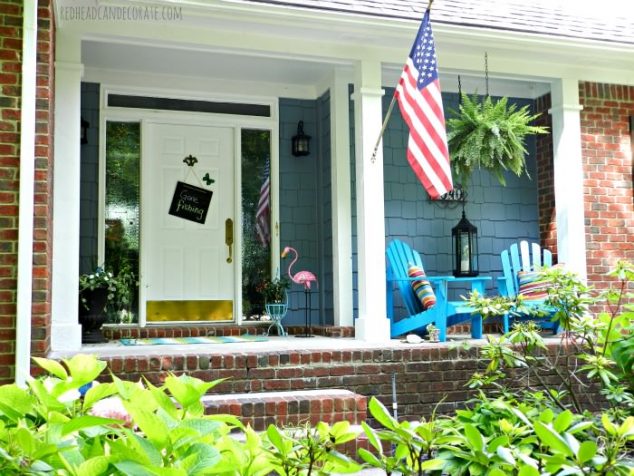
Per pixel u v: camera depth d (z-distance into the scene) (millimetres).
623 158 7246
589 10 7402
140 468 916
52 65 5070
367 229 6133
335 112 7035
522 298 3426
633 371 2258
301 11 5699
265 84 7465
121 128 7082
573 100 7059
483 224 7664
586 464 1267
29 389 1259
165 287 7066
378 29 6012
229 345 5738
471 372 5469
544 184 7727
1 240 4145
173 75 7145
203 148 7301
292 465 1274
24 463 956
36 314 4508
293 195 7504
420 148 5109
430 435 1364
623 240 7191
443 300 6055
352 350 5238
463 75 7129
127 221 7027
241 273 7301
